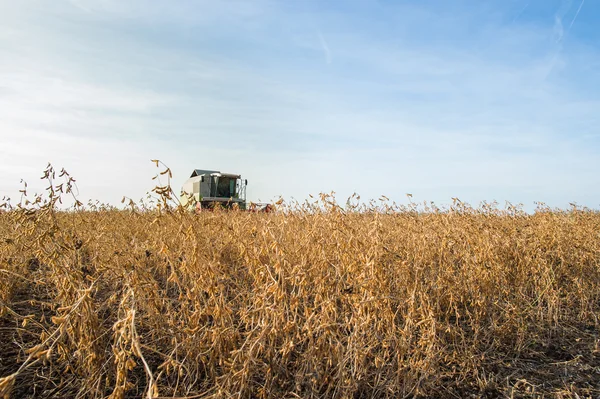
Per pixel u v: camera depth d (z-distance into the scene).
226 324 3.34
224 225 4.26
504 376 3.72
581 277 5.42
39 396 2.95
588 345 4.38
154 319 3.36
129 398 2.97
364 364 3.30
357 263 3.64
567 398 3.38
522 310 4.90
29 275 4.61
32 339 3.78
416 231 5.21
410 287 4.03
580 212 8.22
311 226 4.59
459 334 4.07
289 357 3.34
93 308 3.05
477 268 4.44
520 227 6.16
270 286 2.96
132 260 3.74
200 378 3.22
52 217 3.51
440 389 3.44
